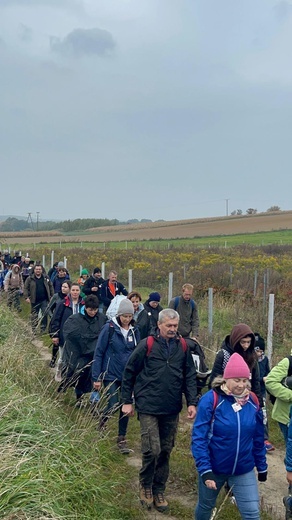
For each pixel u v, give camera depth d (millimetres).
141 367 5531
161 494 5516
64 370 7746
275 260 30891
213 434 4371
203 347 10500
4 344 8859
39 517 4227
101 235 77500
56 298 11312
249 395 4473
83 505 4895
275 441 7539
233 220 87062
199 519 4621
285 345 11203
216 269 22609
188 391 5473
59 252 42125
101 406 6770
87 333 7754
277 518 5312
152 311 9156
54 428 5777
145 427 5391
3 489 4320
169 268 27406
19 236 80875
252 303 15367
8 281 15945
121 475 5969
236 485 4453
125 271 27734
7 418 5574
